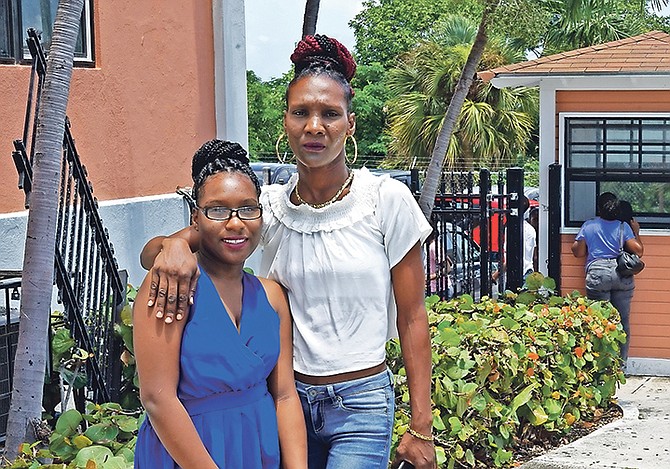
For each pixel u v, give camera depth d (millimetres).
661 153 9688
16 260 6914
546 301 8867
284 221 3467
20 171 5238
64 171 5926
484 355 6781
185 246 3057
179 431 2982
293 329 3447
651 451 7250
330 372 3389
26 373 4750
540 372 7383
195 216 3252
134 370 6012
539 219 9977
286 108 3453
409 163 31828
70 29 4910
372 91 46094
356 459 3369
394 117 32812
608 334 8352
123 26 8344
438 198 10234
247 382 3109
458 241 12422
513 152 32156
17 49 7270
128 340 5949
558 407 7430
